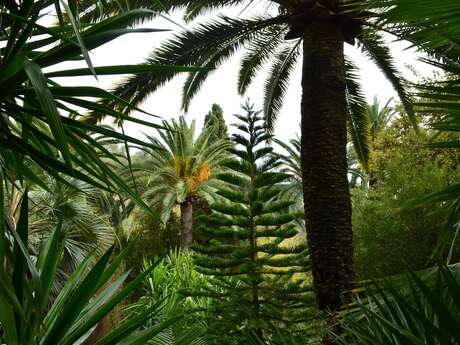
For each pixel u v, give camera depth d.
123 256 2.01
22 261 1.75
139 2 7.11
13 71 1.54
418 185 10.58
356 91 10.38
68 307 1.82
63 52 1.84
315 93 6.80
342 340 1.61
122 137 1.99
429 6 1.50
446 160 11.54
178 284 10.39
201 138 22.31
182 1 7.91
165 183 21.72
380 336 1.52
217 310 7.20
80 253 8.83
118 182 1.92
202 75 9.98
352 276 6.51
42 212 8.10
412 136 12.28
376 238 10.95
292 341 2.06
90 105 1.92
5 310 1.61
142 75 8.12
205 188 22.09
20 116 1.92
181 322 4.61
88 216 8.88
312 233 6.63
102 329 9.34
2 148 2.15
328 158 6.65
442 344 1.27
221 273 7.61
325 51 6.85
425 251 10.40
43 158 1.88
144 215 20.36
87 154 1.95
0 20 1.99
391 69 9.35
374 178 15.68
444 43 1.90
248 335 2.07
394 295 1.49
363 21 6.89
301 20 7.02
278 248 7.59
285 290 7.14
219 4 8.38
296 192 20.25
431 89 1.99
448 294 1.59
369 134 10.83
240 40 9.32
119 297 1.94
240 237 7.67
